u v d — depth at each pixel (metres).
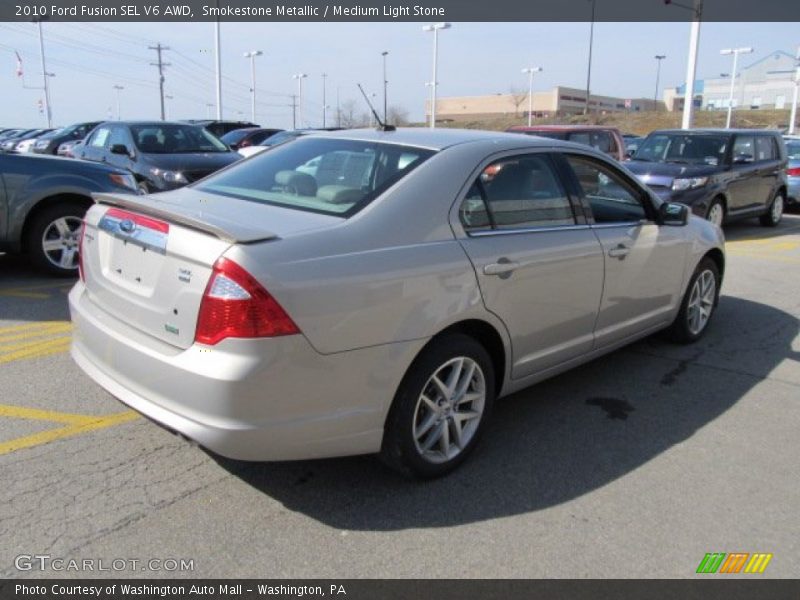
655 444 3.93
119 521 2.99
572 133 13.81
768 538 3.07
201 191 3.84
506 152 3.83
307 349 2.79
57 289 6.86
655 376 4.97
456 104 108.81
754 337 5.97
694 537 3.06
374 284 2.97
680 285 5.25
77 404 4.10
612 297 4.40
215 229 2.76
